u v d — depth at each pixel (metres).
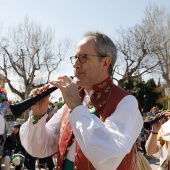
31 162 7.66
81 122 1.74
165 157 3.16
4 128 5.59
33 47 27.70
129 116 1.85
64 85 1.84
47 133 2.27
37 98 1.98
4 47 27.45
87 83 2.07
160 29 29.00
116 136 1.74
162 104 30.25
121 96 1.97
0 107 5.57
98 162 1.67
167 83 29.00
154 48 28.78
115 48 2.10
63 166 2.06
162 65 29.02
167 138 3.10
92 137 1.69
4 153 6.81
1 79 27.73
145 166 3.38
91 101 2.07
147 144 3.33
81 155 1.94
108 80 2.08
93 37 2.02
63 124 2.17
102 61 2.03
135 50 29.06
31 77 27.55
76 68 2.04
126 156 1.90
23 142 2.25
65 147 2.06
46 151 2.28
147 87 31.27
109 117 1.88
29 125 2.17
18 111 1.89
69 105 1.81
